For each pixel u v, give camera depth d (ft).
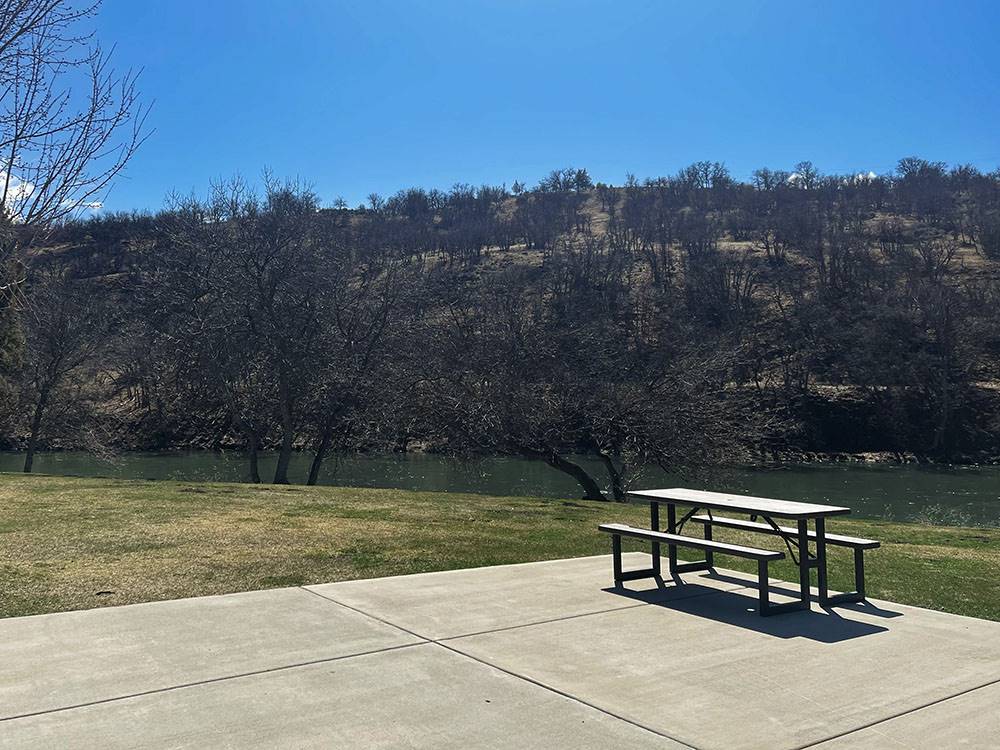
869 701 12.41
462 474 102.83
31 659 14.08
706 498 20.26
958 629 16.71
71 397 116.57
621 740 10.86
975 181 422.41
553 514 38.11
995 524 73.51
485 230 400.47
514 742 10.76
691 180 474.90
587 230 414.41
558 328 83.56
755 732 11.17
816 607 18.69
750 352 216.54
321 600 18.71
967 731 11.28
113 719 11.41
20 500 37.42
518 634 16.02
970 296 234.79
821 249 287.89
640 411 71.77
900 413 184.44
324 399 80.48
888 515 79.92
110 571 21.75
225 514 33.63
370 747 10.56
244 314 79.46
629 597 19.33
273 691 12.62
